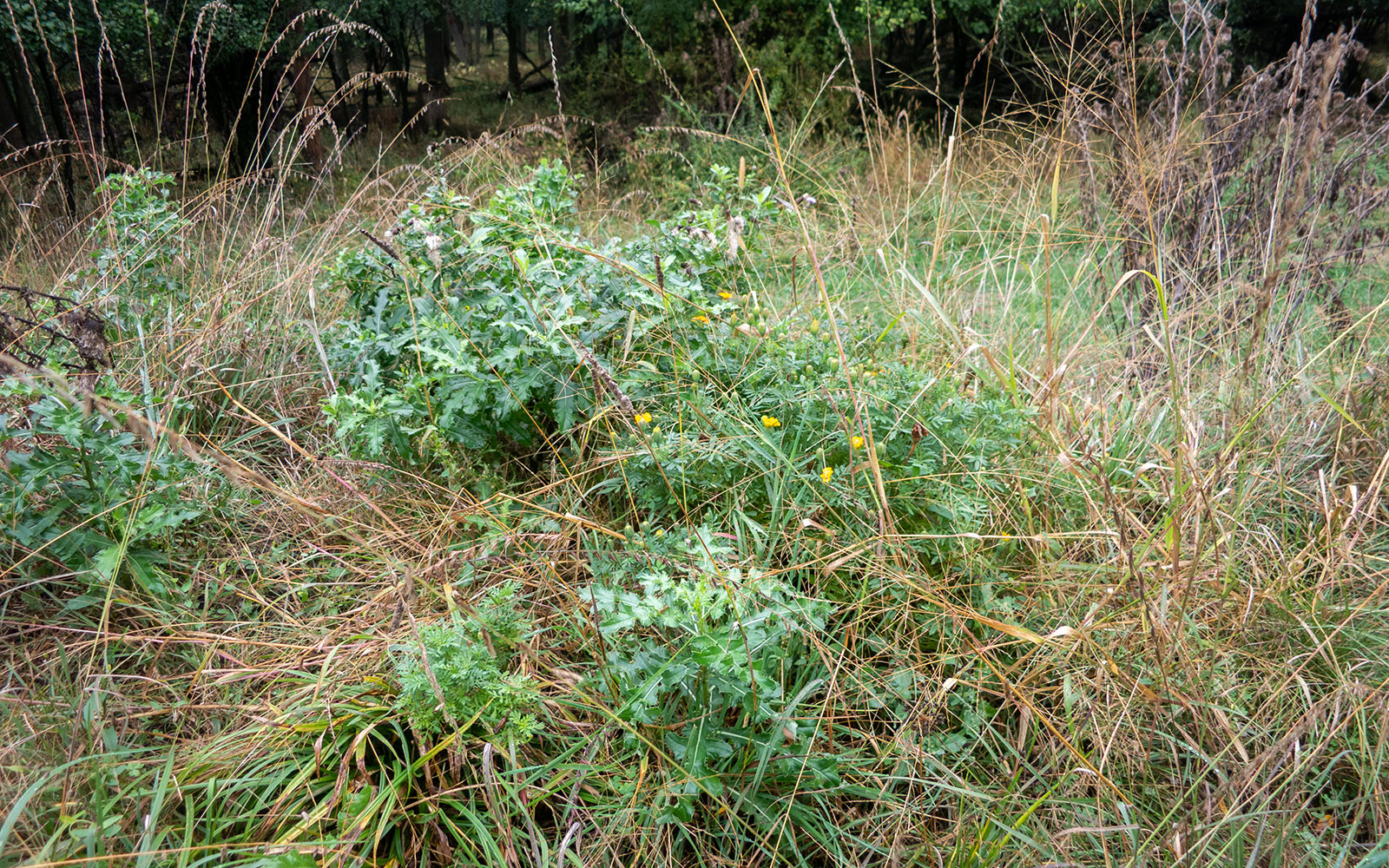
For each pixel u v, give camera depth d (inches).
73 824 63.7
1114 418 121.1
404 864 68.4
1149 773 78.1
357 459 105.8
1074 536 96.4
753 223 136.3
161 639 81.4
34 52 235.8
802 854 75.0
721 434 105.2
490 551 89.4
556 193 130.5
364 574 96.0
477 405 106.4
